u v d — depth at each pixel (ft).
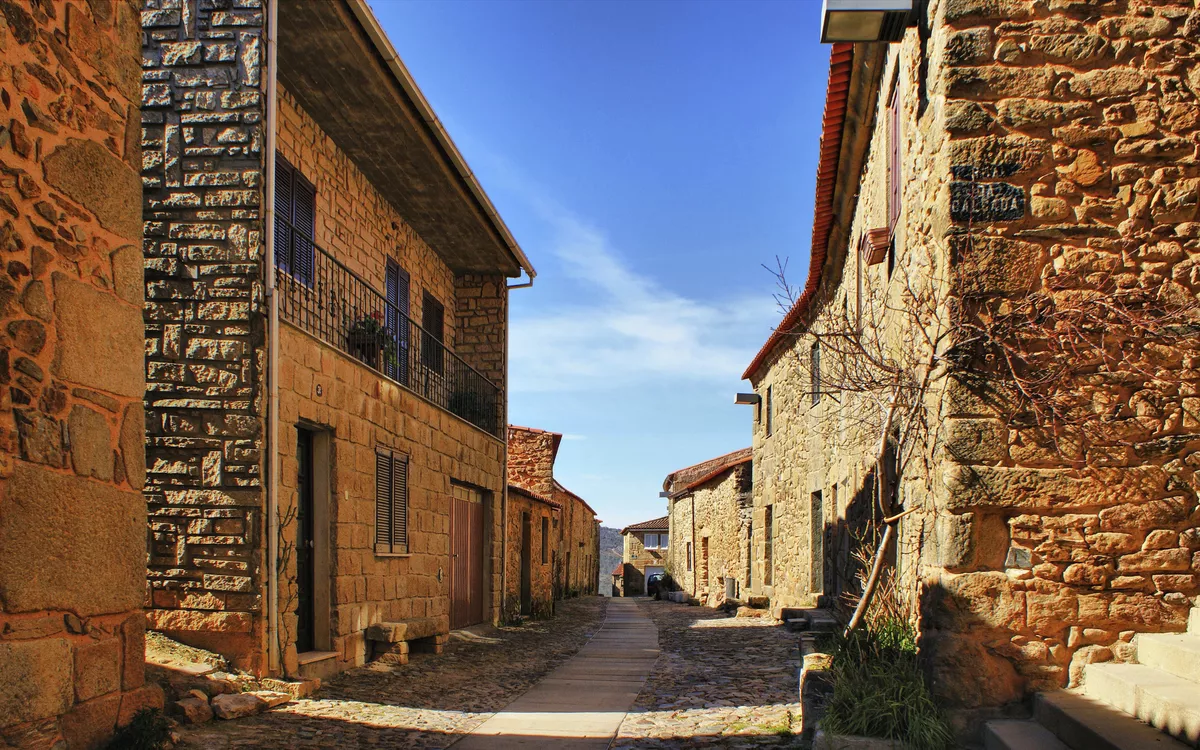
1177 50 17.40
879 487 20.03
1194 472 16.79
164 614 23.63
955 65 17.63
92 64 16.07
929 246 18.70
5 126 13.92
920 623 18.74
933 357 17.63
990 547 16.89
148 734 15.93
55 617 14.52
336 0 26.23
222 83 24.95
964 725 16.44
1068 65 17.52
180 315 24.35
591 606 79.30
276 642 23.94
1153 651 15.79
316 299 30.19
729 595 70.03
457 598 44.09
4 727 13.24
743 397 64.54
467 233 44.42
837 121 29.66
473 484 45.96
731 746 19.08
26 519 13.93
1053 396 16.98
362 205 37.40
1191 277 17.06
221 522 23.75
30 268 14.34
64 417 14.93
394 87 30.96
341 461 29.09
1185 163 17.22
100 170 16.17
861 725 16.30
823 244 38.75
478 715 23.44
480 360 50.39
